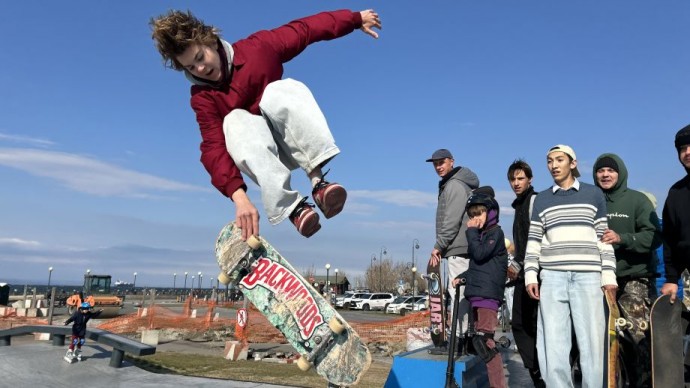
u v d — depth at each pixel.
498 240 3.90
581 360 3.46
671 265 3.75
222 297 52.97
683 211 3.63
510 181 4.75
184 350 11.63
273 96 2.15
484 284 3.88
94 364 6.28
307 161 2.18
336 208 2.17
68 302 9.90
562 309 3.61
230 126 2.15
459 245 4.71
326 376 2.34
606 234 3.56
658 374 3.35
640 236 3.95
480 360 4.34
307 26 2.40
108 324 18.17
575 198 3.71
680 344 3.41
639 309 4.05
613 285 3.43
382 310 40.91
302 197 2.09
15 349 6.75
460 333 4.51
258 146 2.08
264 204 2.08
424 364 4.00
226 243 2.46
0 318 23.11
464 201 4.65
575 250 3.60
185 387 5.32
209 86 2.21
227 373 6.55
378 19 2.62
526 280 3.80
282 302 2.41
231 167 2.19
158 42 2.07
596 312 3.48
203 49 2.08
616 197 4.18
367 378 6.50
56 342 7.14
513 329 4.54
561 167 3.77
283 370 6.95
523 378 5.61
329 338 2.33
